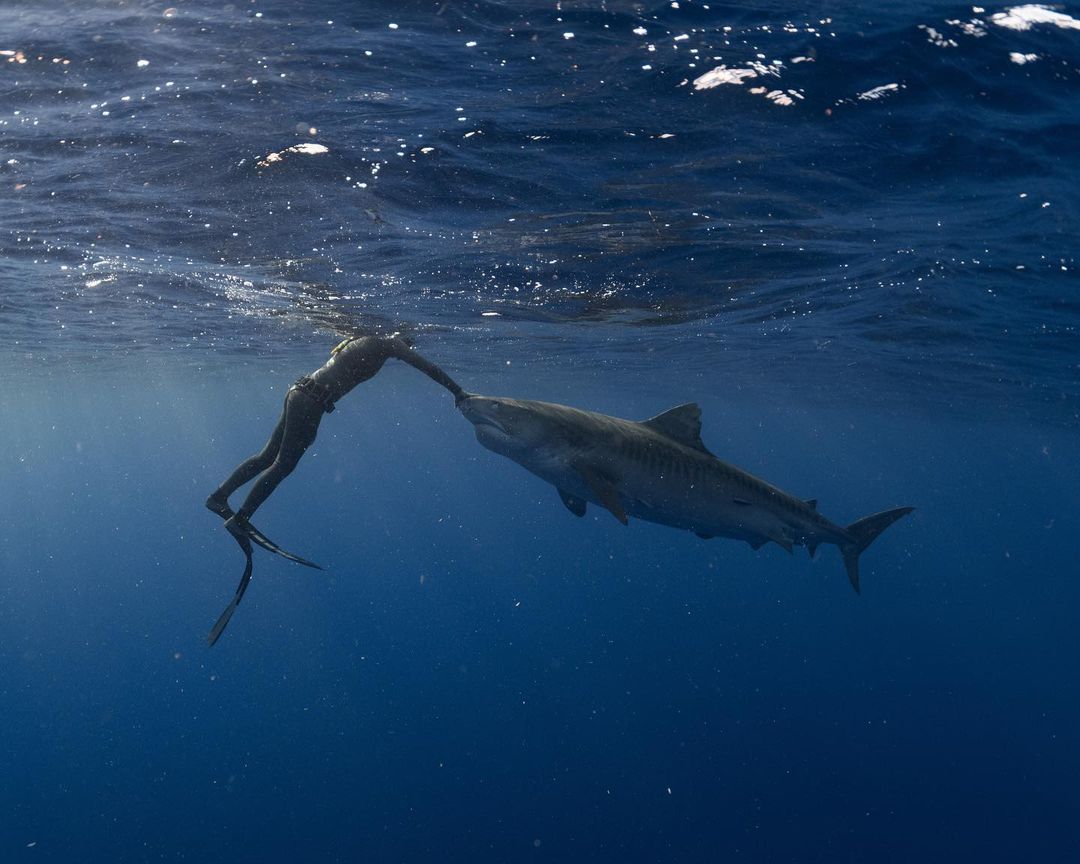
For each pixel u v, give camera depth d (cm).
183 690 2658
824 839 1722
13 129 746
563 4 704
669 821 1744
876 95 744
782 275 1201
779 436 6550
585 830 1686
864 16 745
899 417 4019
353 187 865
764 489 647
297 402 394
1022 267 1095
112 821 1705
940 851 1720
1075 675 3888
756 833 1717
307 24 710
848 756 2216
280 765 2003
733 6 728
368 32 712
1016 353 1758
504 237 1033
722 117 747
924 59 742
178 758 2052
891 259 1098
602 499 520
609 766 2022
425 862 1546
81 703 2519
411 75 725
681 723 2369
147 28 705
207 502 393
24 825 1691
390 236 1037
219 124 750
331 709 2448
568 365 2681
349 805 1781
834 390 3100
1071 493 8594
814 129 760
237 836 1644
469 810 1759
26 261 1198
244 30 708
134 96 731
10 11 693
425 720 2342
